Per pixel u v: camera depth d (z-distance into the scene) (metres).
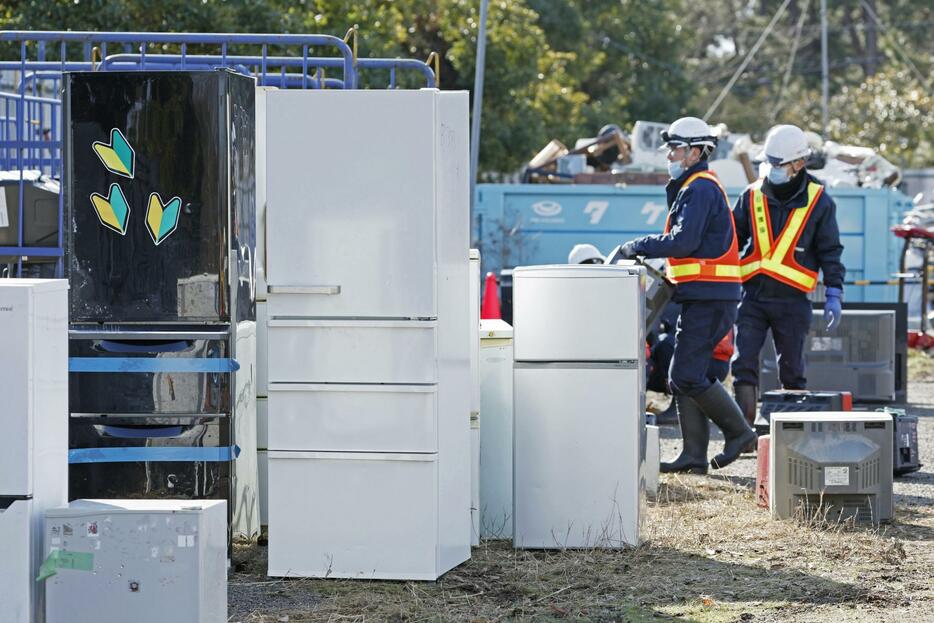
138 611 6.41
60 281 6.77
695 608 7.62
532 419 8.98
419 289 8.09
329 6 28.91
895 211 21.58
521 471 9.01
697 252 11.67
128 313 8.50
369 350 8.13
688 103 68.44
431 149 8.06
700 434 12.23
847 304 17.86
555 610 7.57
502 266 20.62
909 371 22.56
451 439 8.44
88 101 8.51
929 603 7.71
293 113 8.12
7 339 6.38
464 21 38.72
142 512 6.41
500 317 17.72
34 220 10.63
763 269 13.54
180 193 8.47
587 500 8.98
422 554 8.18
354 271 8.12
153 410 8.49
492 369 9.56
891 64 77.94
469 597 7.86
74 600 6.45
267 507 9.24
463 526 8.66
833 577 8.30
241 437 8.72
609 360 8.95
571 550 9.00
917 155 61.34
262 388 9.35
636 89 66.62
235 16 23.30
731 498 10.88
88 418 8.52
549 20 54.72
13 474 6.41
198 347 8.48
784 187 13.58
